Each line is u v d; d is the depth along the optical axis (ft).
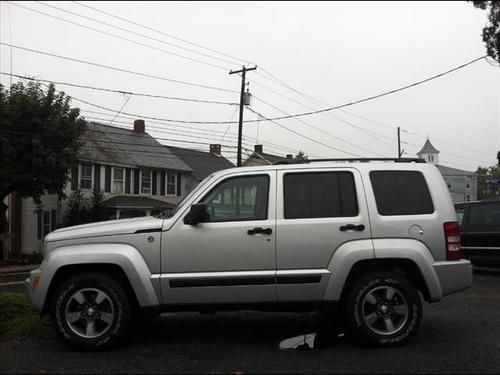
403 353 18.04
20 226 90.33
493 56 56.90
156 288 18.48
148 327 22.26
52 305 18.53
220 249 18.58
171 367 16.56
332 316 23.73
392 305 18.89
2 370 16.26
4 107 69.41
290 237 18.66
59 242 18.94
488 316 24.47
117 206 97.04
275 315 24.58
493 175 257.96
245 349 18.71
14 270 65.00
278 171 19.39
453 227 19.31
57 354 18.12
